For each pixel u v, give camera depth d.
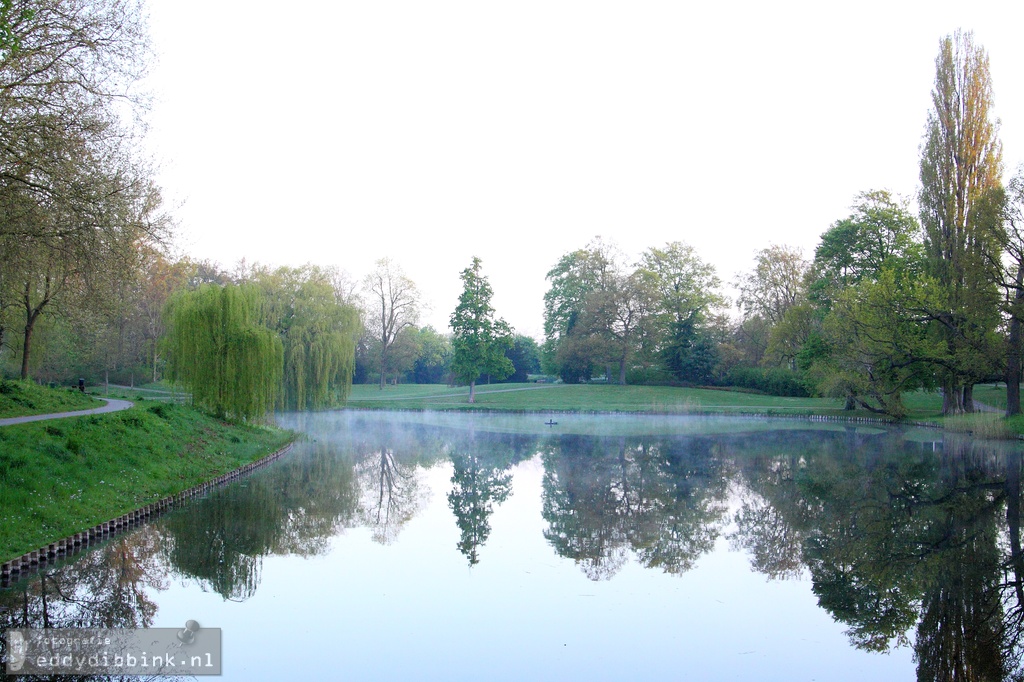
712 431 42.91
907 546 15.12
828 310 49.56
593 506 19.42
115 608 10.97
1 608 10.85
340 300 59.03
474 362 59.56
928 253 41.03
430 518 17.80
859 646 9.84
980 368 35.66
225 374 27.61
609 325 67.50
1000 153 38.44
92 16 14.84
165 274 46.94
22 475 14.18
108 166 15.84
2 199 13.98
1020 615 11.09
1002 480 23.69
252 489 21.03
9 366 40.31
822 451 32.44
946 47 39.38
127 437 19.53
